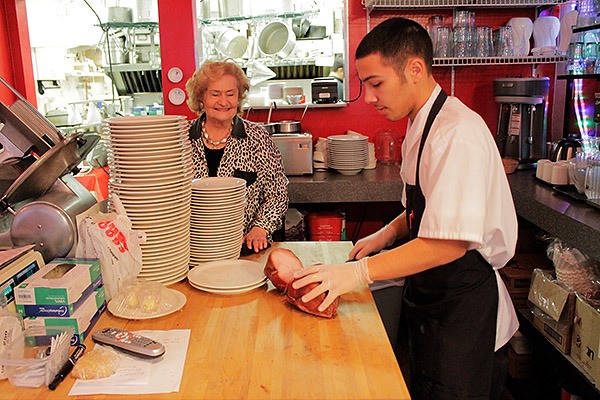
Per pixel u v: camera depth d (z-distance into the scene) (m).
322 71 4.01
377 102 1.61
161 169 1.63
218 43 3.94
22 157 1.72
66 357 1.25
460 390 1.69
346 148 3.47
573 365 2.33
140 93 4.38
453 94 3.88
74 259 1.52
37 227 1.58
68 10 4.44
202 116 2.41
